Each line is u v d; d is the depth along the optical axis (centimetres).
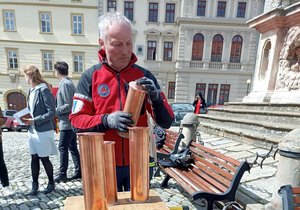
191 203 288
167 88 2383
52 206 282
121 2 2248
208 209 203
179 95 2308
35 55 2256
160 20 2292
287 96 615
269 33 691
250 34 2212
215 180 238
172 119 144
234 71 2275
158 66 2345
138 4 2259
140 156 105
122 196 114
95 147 89
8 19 2192
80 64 2308
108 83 142
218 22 2191
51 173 316
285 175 197
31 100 283
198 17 2198
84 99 141
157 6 2275
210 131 675
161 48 2328
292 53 621
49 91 288
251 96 767
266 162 367
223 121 691
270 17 645
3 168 305
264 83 706
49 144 301
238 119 646
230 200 203
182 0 2189
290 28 618
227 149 461
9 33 2202
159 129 396
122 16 136
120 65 141
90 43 2270
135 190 107
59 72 340
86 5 2216
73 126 136
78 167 362
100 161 91
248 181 298
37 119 281
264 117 582
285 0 650
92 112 143
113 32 129
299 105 528
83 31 2255
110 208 102
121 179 149
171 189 330
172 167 299
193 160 291
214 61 2289
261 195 260
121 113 116
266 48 718
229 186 207
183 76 2284
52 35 2238
